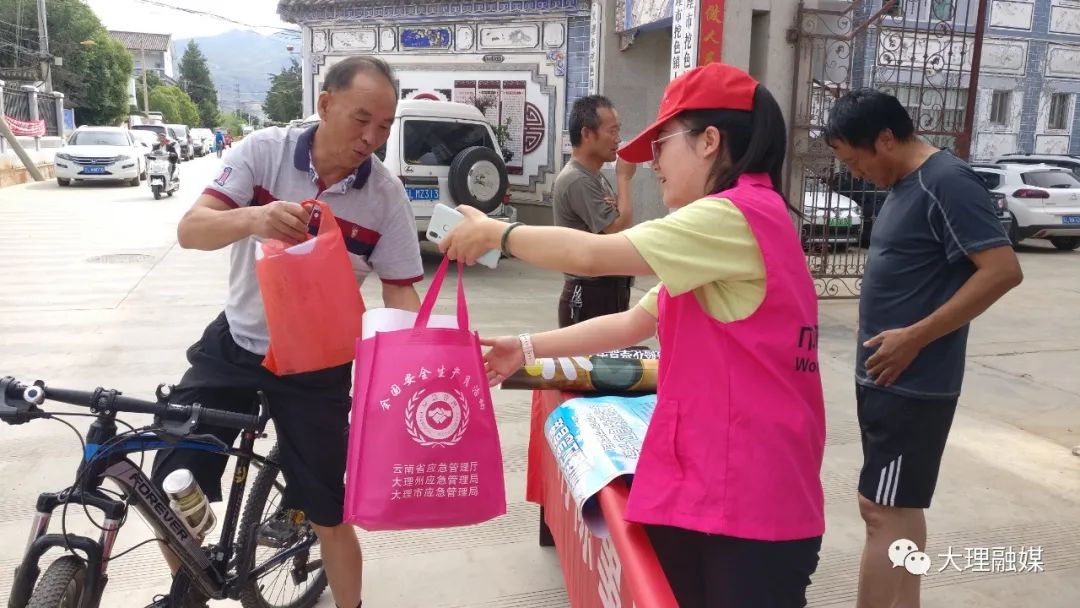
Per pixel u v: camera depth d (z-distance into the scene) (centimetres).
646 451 151
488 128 897
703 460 143
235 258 221
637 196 862
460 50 1149
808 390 147
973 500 358
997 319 730
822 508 154
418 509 156
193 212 196
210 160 3528
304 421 217
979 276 203
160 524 200
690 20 632
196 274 817
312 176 213
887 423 220
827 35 711
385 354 158
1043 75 1623
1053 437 439
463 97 1155
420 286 809
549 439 227
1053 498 361
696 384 145
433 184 838
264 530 240
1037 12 1588
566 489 236
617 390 238
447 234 155
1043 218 1141
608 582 181
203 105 7256
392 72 209
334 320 186
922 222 214
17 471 356
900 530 227
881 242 226
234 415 191
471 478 158
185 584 216
